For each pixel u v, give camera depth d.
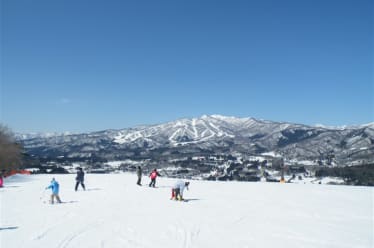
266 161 159.75
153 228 12.54
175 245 10.38
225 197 21.55
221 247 10.29
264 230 12.52
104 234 11.51
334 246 10.61
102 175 44.75
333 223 13.80
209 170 134.00
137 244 10.41
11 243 10.23
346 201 19.94
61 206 17.31
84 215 14.82
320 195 22.72
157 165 159.62
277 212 16.19
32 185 28.72
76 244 10.23
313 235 11.86
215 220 14.19
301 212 16.22
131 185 29.28
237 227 12.96
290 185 30.20
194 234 11.76
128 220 13.91
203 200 20.09
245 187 28.09
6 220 13.55
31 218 13.99
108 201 19.27
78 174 25.05
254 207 17.59
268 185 30.19
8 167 59.41
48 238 10.83
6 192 23.20
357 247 10.55
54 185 18.30
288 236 11.70
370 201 19.97
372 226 13.32
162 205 17.98
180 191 19.88
